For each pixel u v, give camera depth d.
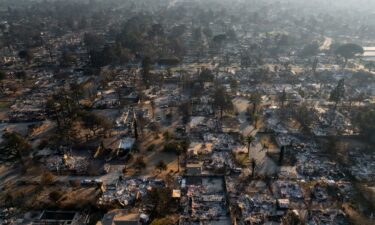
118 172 178.75
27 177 174.88
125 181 171.12
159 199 151.38
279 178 173.25
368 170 182.12
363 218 145.50
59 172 178.62
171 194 157.62
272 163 186.12
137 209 151.00
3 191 163.75
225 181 167.25
